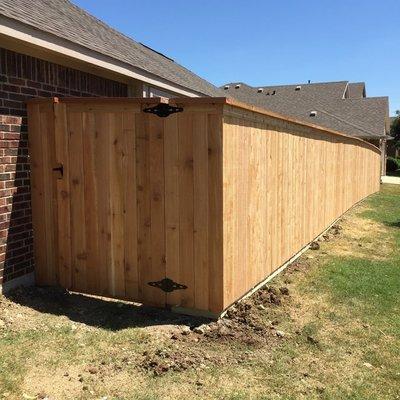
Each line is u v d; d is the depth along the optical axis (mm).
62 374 3502
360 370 3764
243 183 4945
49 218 5230
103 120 4805
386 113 32812
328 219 9617
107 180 4863
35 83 5293
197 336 4238
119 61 6633
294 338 4312
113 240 4914
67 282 5199
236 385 3451
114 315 4664
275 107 34781
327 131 8539
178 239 4629
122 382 3424
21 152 5129
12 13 4676
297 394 3375
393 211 13047
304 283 6012
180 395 3285
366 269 6762
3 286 4980
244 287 5137
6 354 3754
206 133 4398
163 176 4613
